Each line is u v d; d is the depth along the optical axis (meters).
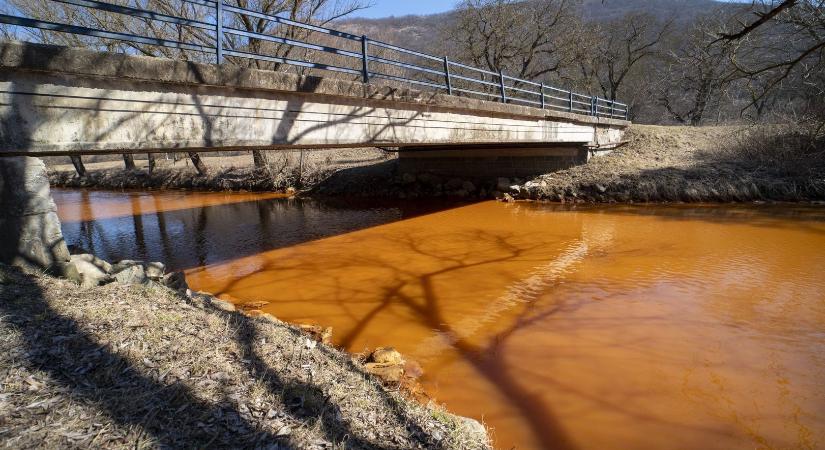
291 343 4.05
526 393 4.66
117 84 5.41
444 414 3.56
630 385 4.78
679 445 3.85
